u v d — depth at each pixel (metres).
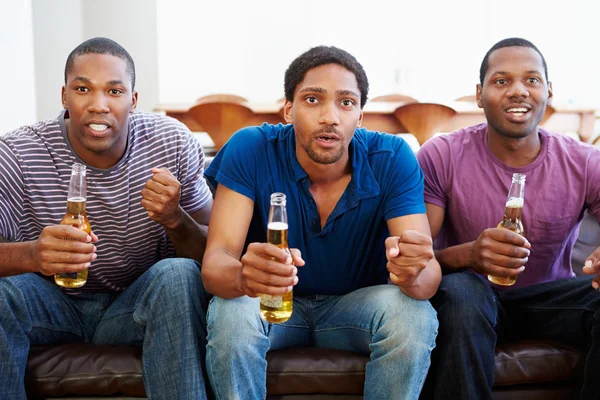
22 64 3.17
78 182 1.53
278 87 5.34
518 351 1.73
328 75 1.57
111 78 1.68
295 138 1.74
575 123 3.46
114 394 1.66
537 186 1.88
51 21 4.75
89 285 1.83
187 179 1.88
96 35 5.03
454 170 1.91
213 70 5.26
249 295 1.46
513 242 1.61
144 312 1.63
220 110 3.15
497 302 1.84
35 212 1.74
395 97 3.83
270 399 1.67
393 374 1.56
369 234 1.76
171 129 1.87
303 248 1.75
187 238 1.80
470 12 5.11
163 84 5.21
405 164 1.73
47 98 4.82
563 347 1.77
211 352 1.54
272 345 1.69
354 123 1.61
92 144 1.70
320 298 1.82
